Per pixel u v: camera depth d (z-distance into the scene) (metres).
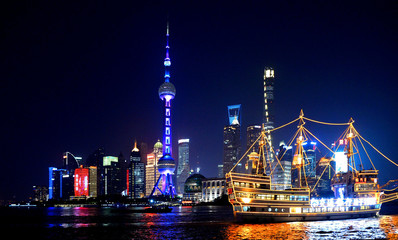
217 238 146.38
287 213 184.25
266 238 142.38
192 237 153.50
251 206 175.25
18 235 172.75
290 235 148.12
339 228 166.62
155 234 168.12
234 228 169.75
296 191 187.25
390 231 158.00
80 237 163.25
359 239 139.25
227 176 177.12
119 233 174.25
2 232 185.38
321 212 193.38
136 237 160.00
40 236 168.62
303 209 188.50
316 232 155.25
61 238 161.12
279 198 182.50
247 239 141.25
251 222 177.50
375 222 190.50
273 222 181.38
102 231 184.12
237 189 172.50
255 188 177.38
